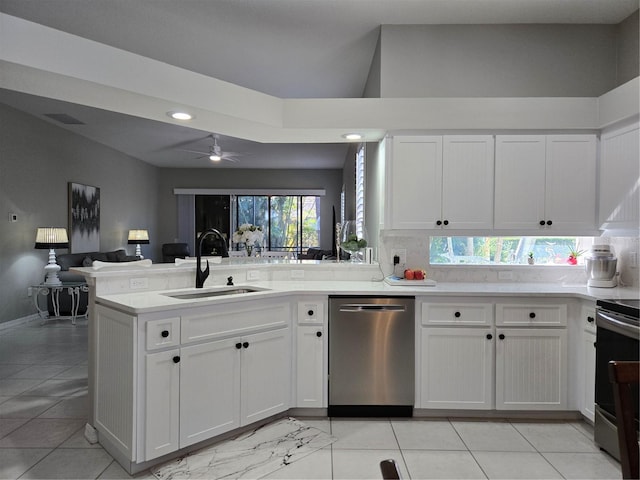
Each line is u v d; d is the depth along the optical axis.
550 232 3.08
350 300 2.82
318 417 2.84
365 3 3.12
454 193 3.10
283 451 2.37
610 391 2.32
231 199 10.52
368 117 3.09
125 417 2.12
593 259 3.01
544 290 2.85
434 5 3.14
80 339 4.70
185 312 2.25
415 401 2.83
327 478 2.11
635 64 3.18
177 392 2.22
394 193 3.12
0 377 3.53
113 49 2.28
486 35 3.39
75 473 2.13
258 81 4.74
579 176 3.07
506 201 3.09
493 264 3.43
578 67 3.37
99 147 7.55
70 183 6.57
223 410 2.42
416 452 2.38
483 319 2.81
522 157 3.09
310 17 3.35
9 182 5.32
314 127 3.08
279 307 2.73
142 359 2.09
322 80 4.71
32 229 5.76
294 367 2.82
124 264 2.73
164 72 2.48
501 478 2.12
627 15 3.23
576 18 3.29
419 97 3.38
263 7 3.24
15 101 5.13
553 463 2.27
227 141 7.37
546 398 2.79
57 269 5.52
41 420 2.74
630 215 2.77
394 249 3.40
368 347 2.82
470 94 3.38
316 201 10.63
